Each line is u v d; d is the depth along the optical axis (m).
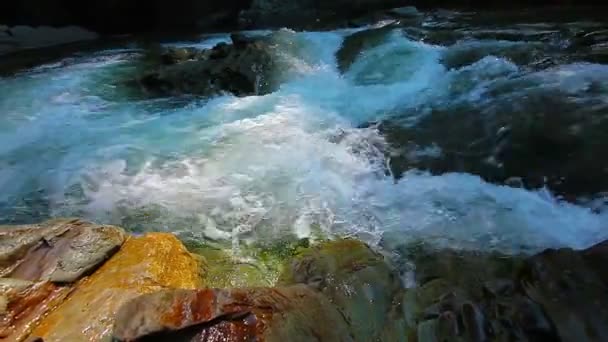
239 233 5.57
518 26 10.37
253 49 9.77
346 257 4.77
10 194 6.62
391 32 10.72
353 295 4.20
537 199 5.57
